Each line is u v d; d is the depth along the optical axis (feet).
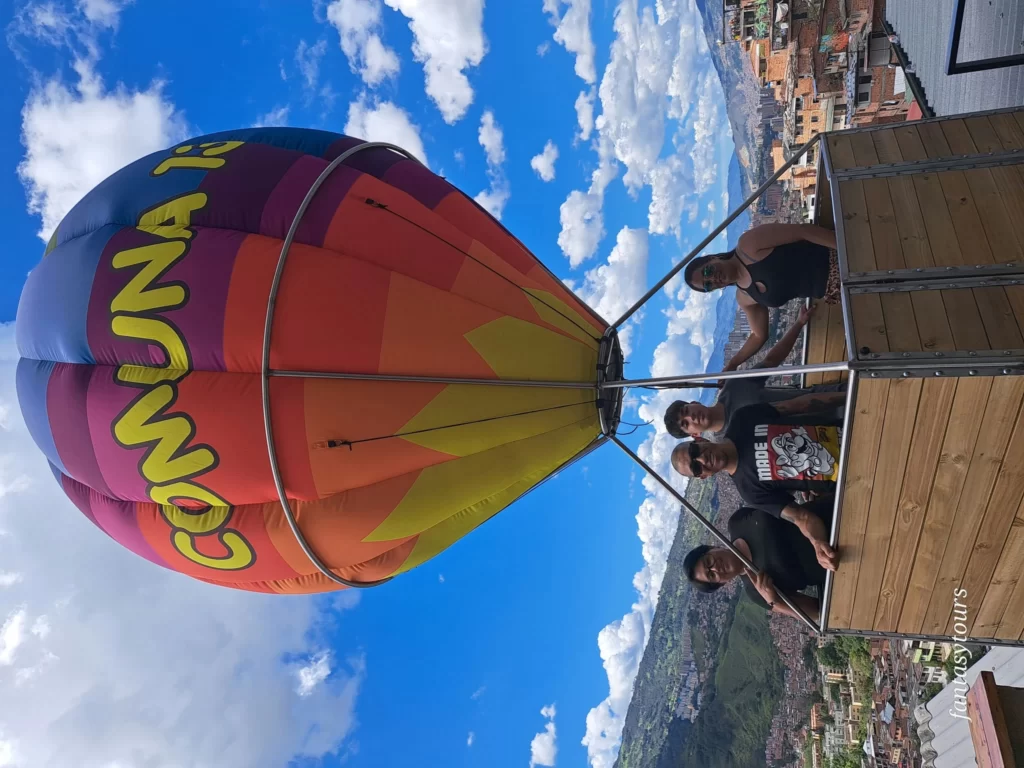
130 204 16.22
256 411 14.32
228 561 16.48
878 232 12.05
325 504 15.52
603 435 16.61
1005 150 12.86
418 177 18.01
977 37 21.22
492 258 16.39
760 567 15.53
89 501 17.85
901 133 14.14
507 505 17.78
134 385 14.85
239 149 16.76
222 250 14.71
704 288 16.48
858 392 10.76
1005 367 9.94
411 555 17.60
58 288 15.72
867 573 12.75
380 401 14.44
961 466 10.95
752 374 12.30
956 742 23.29
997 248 11.28
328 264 14.58
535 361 15.03
